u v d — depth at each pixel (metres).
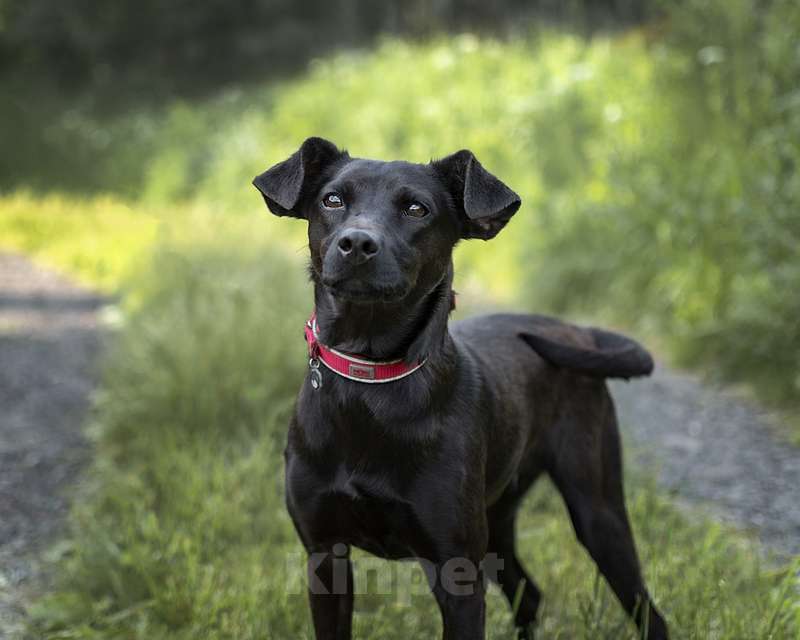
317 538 3.05
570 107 11.12
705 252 7.80
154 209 16.50
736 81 8.08
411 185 2.90
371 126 14.57
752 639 3.34
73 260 12.48
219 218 12.84
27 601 4.05
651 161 8.97
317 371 2.96
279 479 4.80
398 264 2.77
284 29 26.55
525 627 3.67
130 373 6.30
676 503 4.93
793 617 3.47
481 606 2.95
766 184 6.98
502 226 3.10
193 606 3.77
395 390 2.88
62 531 4.72
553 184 10.88
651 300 8.45
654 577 3.67
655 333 8.18
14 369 7.59
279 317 6.58
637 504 4.44
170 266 9.45
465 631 2.92
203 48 27.20
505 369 3.35
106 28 27.58
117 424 5.78
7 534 4.69
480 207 2.85
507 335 3.54
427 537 2.92
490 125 12.50
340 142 15.41
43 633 3.78
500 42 16.81
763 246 6.98
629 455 5.34
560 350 3.49
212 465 5.00
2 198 18.09
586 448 3.57
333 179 3.00
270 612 3.64
